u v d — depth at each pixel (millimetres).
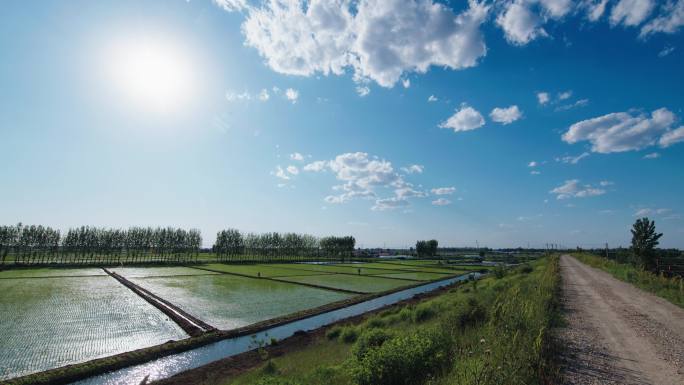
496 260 153250
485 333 11656
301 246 187875
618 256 48375
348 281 66188
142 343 24922
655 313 17469
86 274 74375
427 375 8812
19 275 69688
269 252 174500
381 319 25047
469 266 112938
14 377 18375
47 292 46625
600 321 15523
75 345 23953
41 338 25297
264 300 43188
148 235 144125
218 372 18906
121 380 18844
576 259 84938
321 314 36250
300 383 11180
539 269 47500
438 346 10633
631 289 26828
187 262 120188
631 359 10469
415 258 181500
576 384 8586
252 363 20297
